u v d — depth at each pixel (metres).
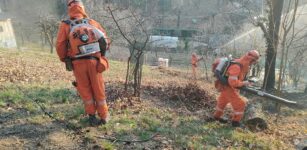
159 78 14.88
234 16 26.59
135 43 8.20
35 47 43.28
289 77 17.23
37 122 5.82
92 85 5.79
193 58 14.47
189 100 8.84
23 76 9.52
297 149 6.50
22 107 6.44
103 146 5.22
